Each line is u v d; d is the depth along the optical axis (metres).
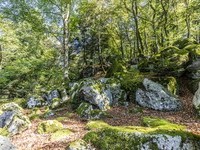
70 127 12.94
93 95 16.11
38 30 23.25
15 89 26.22
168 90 16.41
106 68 31.94
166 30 26.73
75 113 15.87
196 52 18.20
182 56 18.22
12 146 9.34
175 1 25.41
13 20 22.94
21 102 22.98
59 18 23.86
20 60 22.44
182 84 17.86
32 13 22.80
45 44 26.95
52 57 27.02
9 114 14.45
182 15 26.06
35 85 25.28
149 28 29.66
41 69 24.03
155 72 18.94
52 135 11.38
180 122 12.64
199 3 23.83
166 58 18.98
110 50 34.06
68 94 20.91
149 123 12.09
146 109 15.50
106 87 16.94
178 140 8.08
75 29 29.59
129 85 17.20
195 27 28.89
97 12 27.22
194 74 17.55
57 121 13.15
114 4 26.45
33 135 12.06
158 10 26.56
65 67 22.80
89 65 32.47
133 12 25.84
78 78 31.16
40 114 17.17
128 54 35.66
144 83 16.59
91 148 8.91
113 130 9.08
